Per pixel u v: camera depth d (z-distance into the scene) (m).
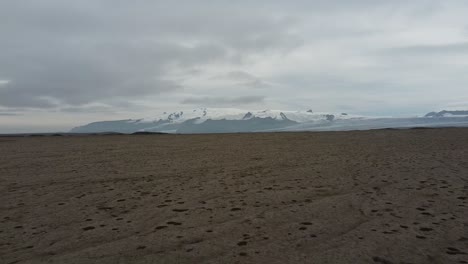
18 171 12.77
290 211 6.55
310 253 4.54
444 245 4.67
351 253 4.49
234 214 6.49
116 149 22.11
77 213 6.98
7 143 29.02
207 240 5.16
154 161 15.24
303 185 8.94
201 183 9.77
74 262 4.54
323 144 21.45
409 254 4.42
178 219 6.31
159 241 5.19
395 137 24.59
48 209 7.34
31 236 5.65
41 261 4.61
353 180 9.31
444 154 13.68
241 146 22.25
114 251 4.86
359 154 15.11
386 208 6.53
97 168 13.27
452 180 8.73
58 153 19.70
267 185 9.11
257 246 4.85
